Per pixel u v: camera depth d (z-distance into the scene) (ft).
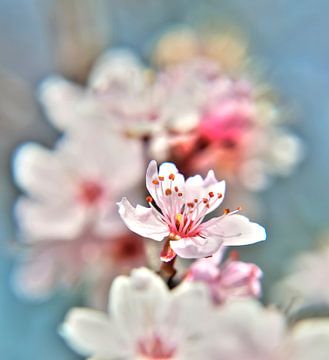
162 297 0.57
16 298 0.95
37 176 0.82
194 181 0.59
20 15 1.11
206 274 0.58
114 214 0.79
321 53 1.06
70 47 0.94
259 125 0.82
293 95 1.02
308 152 1.00
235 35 0.95
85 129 0.80
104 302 0.81
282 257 0.93
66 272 0.83
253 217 0.87
